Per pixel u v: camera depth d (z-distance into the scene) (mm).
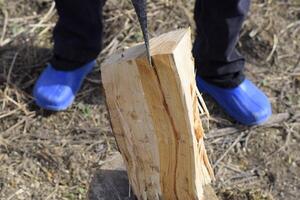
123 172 2135
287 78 3486
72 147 3137
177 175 1888
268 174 3043
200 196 1969
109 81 1728
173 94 1678
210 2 2744
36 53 3559
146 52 1611
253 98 3207
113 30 3664
